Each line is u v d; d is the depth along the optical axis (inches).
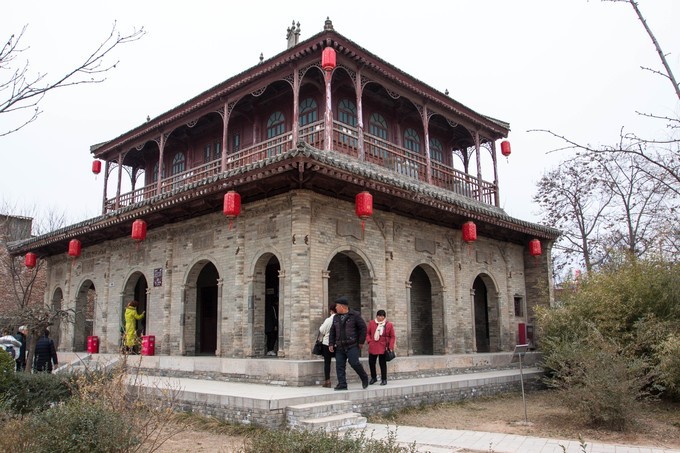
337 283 786.8
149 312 821.2
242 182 620.4
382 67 768.3
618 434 473.7
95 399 366.9
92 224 872.9
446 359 740.7
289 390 526.9
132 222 828.0
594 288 753.0
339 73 786.2
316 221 643.5
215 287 900.0
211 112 843.4
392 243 743.7
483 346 1000.2
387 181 642.2
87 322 1259.2
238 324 678.5
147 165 1112.8
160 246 825.5
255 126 887.1
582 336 695.1
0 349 528.4
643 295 701.9
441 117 970.1
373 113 892.0
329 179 633.6
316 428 432.5
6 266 1291.8
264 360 600.7
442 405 603.5
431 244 816.3
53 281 1093.8
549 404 633.0
